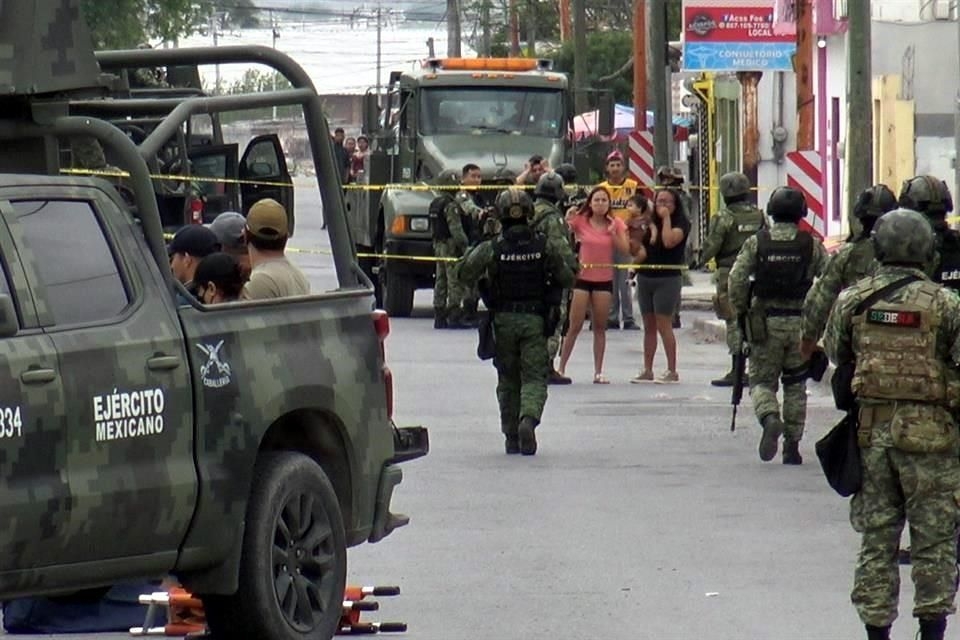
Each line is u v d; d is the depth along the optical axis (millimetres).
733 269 42156
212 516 23469
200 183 77938
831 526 35062
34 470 21344
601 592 29734
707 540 33812
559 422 49031
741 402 52875
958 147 60094
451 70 82562
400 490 38969
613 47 169875
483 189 75062
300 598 24891
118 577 22562
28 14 23641
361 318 26516
